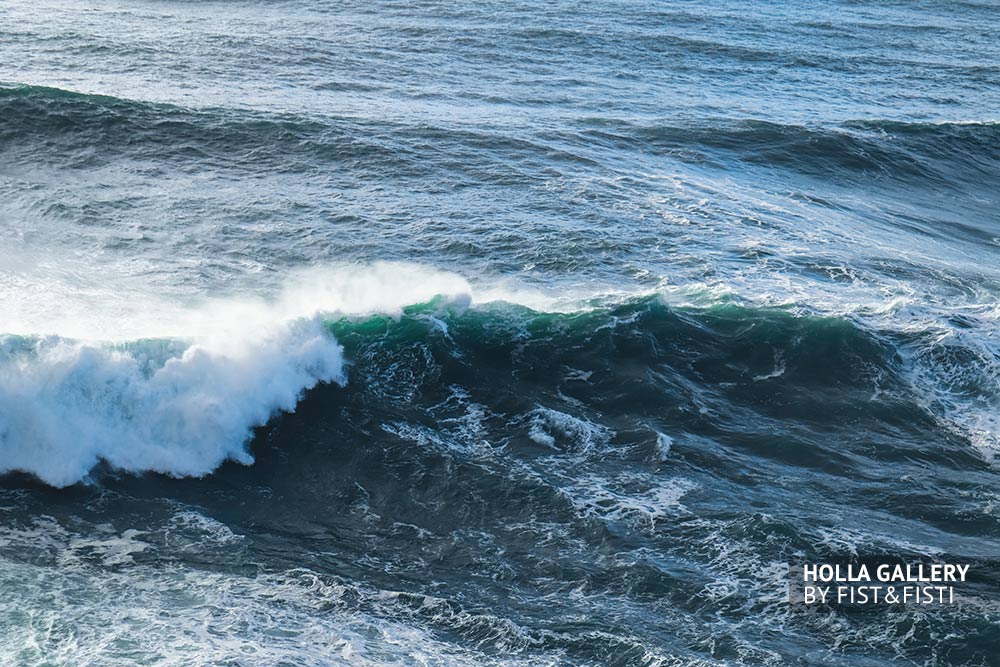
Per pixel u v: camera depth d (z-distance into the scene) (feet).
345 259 389.80
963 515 272.51
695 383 325.83
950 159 605.73
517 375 323.16
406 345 326.85
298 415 298.76
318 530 258.78
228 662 210.79
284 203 438.40
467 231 418.92
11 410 264.52
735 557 251.39
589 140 549.13
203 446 279.49
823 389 327.26
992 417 319.68
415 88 636.48
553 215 441.27
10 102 505.66
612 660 219.41
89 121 501.97
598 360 330.75
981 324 370.53
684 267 397.80
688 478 282.36
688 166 530.68
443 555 250.98
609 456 290.97
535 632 226.38
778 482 283.79
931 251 456.45
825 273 406.00
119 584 232.12
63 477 263.49
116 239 392.68
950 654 225.15
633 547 253.44
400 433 296.30
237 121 520.01
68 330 319.68
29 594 225.35
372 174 475.72
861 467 292.40
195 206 429.38
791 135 589.73
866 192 543.80
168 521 256.73
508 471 281.74
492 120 571.69
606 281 383.04
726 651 222.48
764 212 474.90
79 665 206.59
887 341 349.00
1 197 424.46
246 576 238.89
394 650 219.00
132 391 276.00
